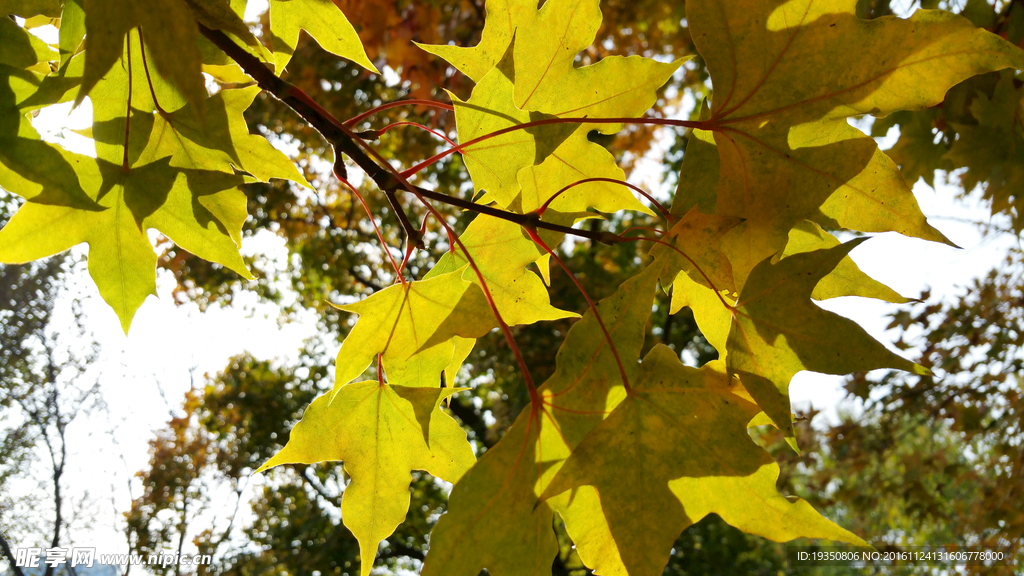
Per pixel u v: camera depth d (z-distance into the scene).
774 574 2.27
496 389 2.24
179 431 2.77
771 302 0.25
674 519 0.25
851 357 0.24
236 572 2.36
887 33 0.24
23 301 2.87
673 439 0.25
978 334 1.33
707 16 0.25
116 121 0.27
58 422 3.05
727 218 0.27
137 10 0.21
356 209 1.96
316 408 0.29
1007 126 0.53
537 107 0.29
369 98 1.46
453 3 1.06
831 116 0.25
